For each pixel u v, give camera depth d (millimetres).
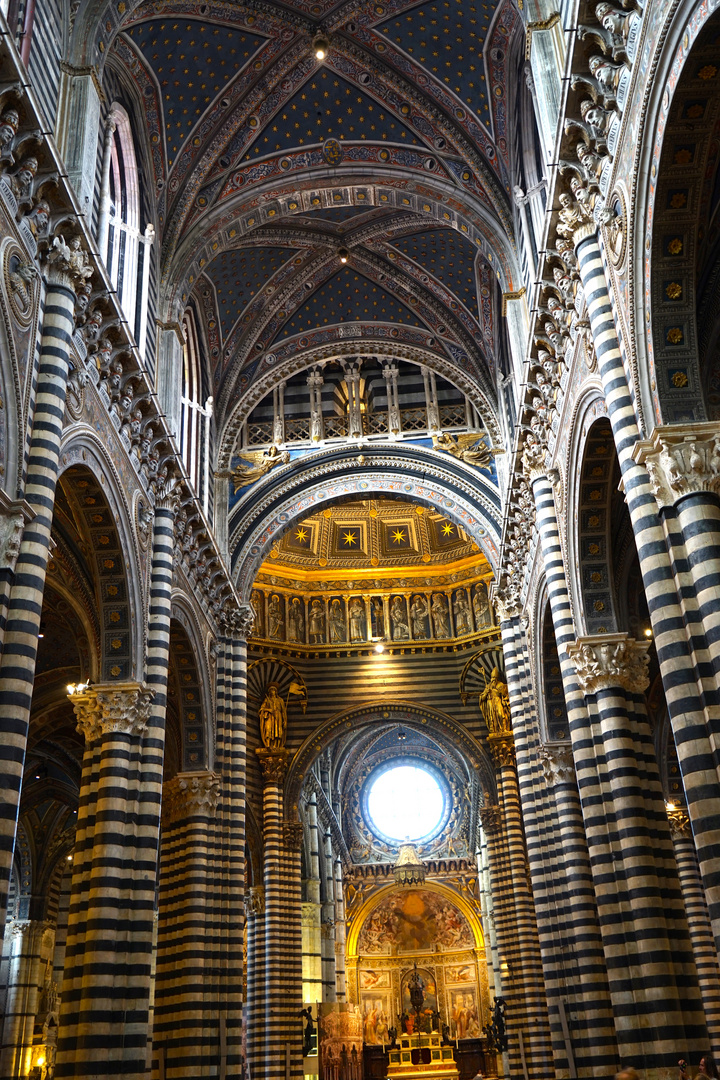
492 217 25750
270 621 43625
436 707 42969
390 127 26047
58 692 31812
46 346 15836
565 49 15930
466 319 31531
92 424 18562
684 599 12844
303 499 32531
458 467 32094
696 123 13039
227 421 32031
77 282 16953
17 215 15156
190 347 29719
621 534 21469
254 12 23453
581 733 18688
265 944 40250
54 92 17969
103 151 20641
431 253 30422
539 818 26406
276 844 41250
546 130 17875
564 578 20359
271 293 31406
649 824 17156
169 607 22047
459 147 25438
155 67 23375
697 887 30562
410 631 44188
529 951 36750
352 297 32094
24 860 42750
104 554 20188
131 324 22797
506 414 30359
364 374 34469
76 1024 17672
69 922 18672
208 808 25938
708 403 14562
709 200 14203
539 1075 33719
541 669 25047
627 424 14633
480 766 42062
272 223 29250
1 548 14062
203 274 29625
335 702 43281
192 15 22750
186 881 24938
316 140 26375
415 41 24391
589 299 15812
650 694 29344
